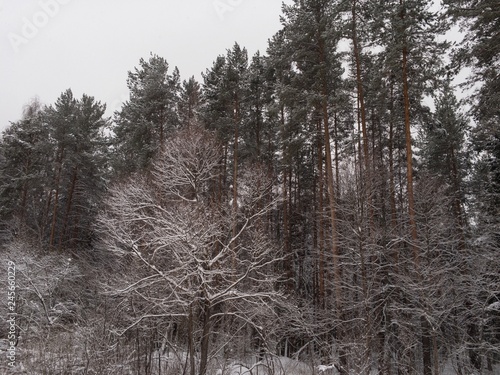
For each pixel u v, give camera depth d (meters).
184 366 11.68
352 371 12.70
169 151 14.69
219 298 11.52
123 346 11.83
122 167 21.27
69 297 16.52
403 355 14.12
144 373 11.54
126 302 11.78
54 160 25.58
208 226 11.02
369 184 15.78
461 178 23.69
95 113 27.22
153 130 21.00
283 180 21.52
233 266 11.75
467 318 17.00
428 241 15.81
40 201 28.09
